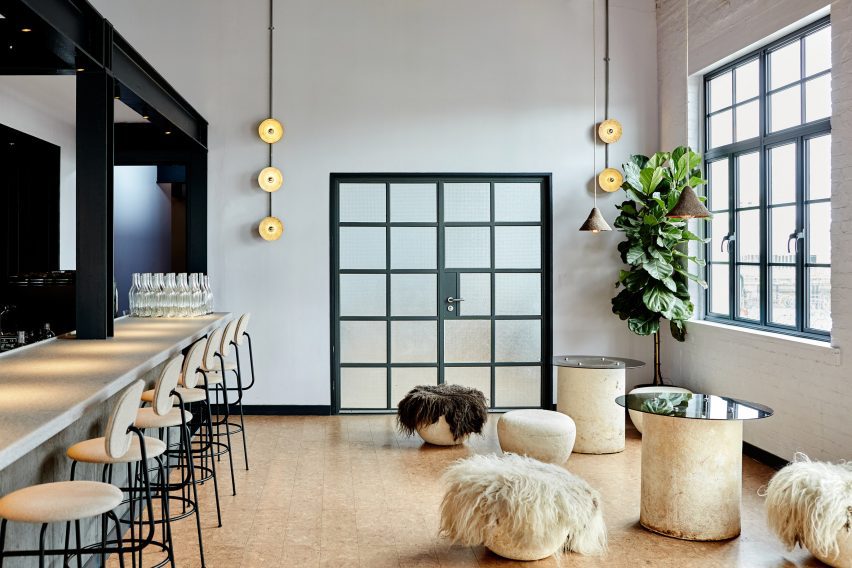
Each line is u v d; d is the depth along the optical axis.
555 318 7.77
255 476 5.45
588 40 7.73
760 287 6.13
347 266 7.77
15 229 7.29
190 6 7.58
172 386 3.73
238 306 7.65
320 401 7.68
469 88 7.67
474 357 7.84
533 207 7.81
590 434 6.12
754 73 6.29
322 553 3.98
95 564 3.83
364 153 7.64
